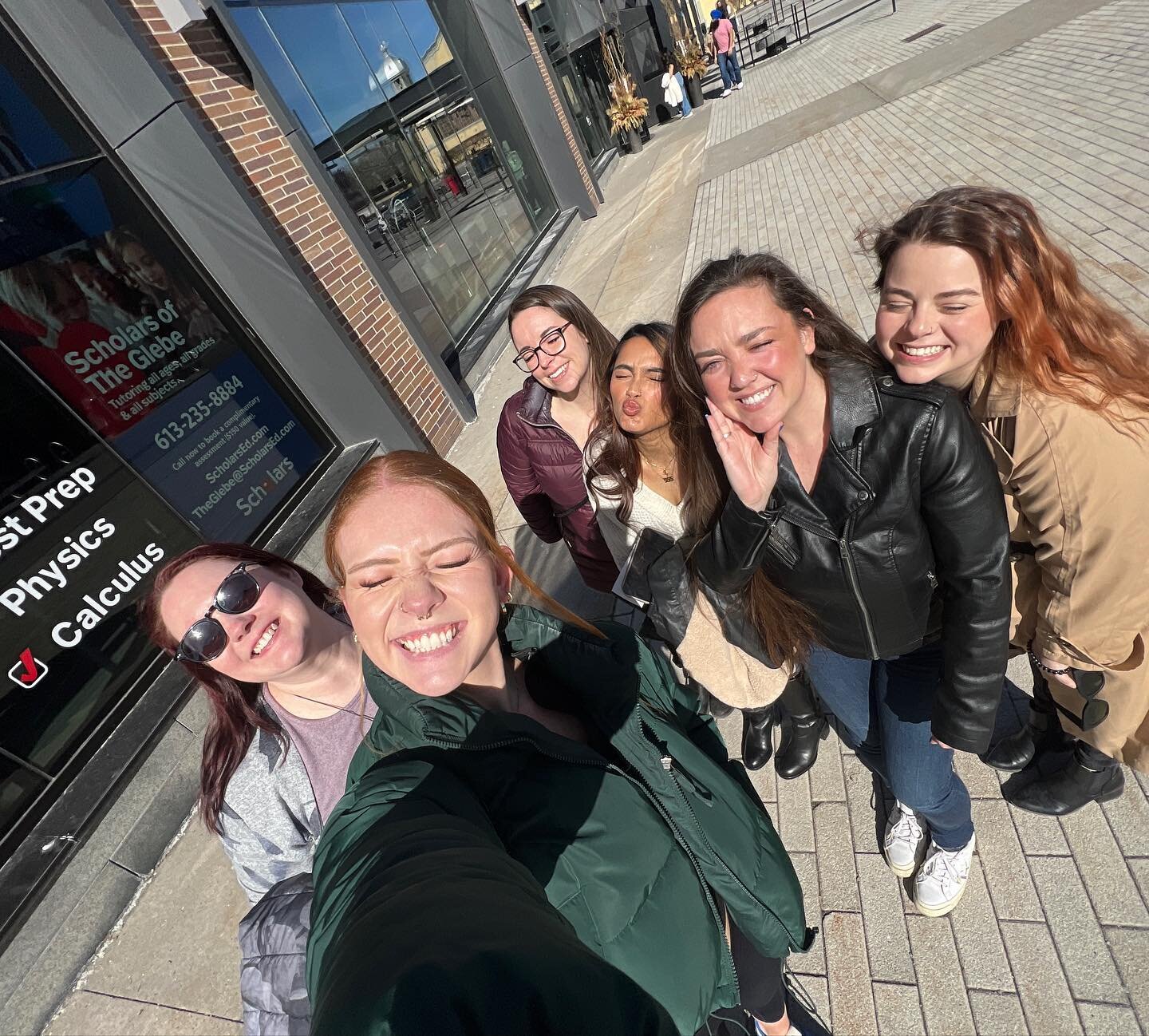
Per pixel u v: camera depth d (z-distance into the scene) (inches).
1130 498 46.5
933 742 60.9
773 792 92.5
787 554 53.2
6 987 100.3
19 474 127.2
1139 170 190.5
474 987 20.1
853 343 49.3
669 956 38.5
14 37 139.3
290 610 51.3
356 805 35.7
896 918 74.6
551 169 443.2
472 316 316.2
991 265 43.3
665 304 260.8
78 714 125.0
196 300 171.2
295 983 39.2
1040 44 332.8
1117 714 59.2
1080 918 67.9
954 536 46.1
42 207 140.6
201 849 116.4
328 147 239.8
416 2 323.0
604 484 72.4
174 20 158.7
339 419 203.8
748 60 822.5
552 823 37.1
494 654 45.1
